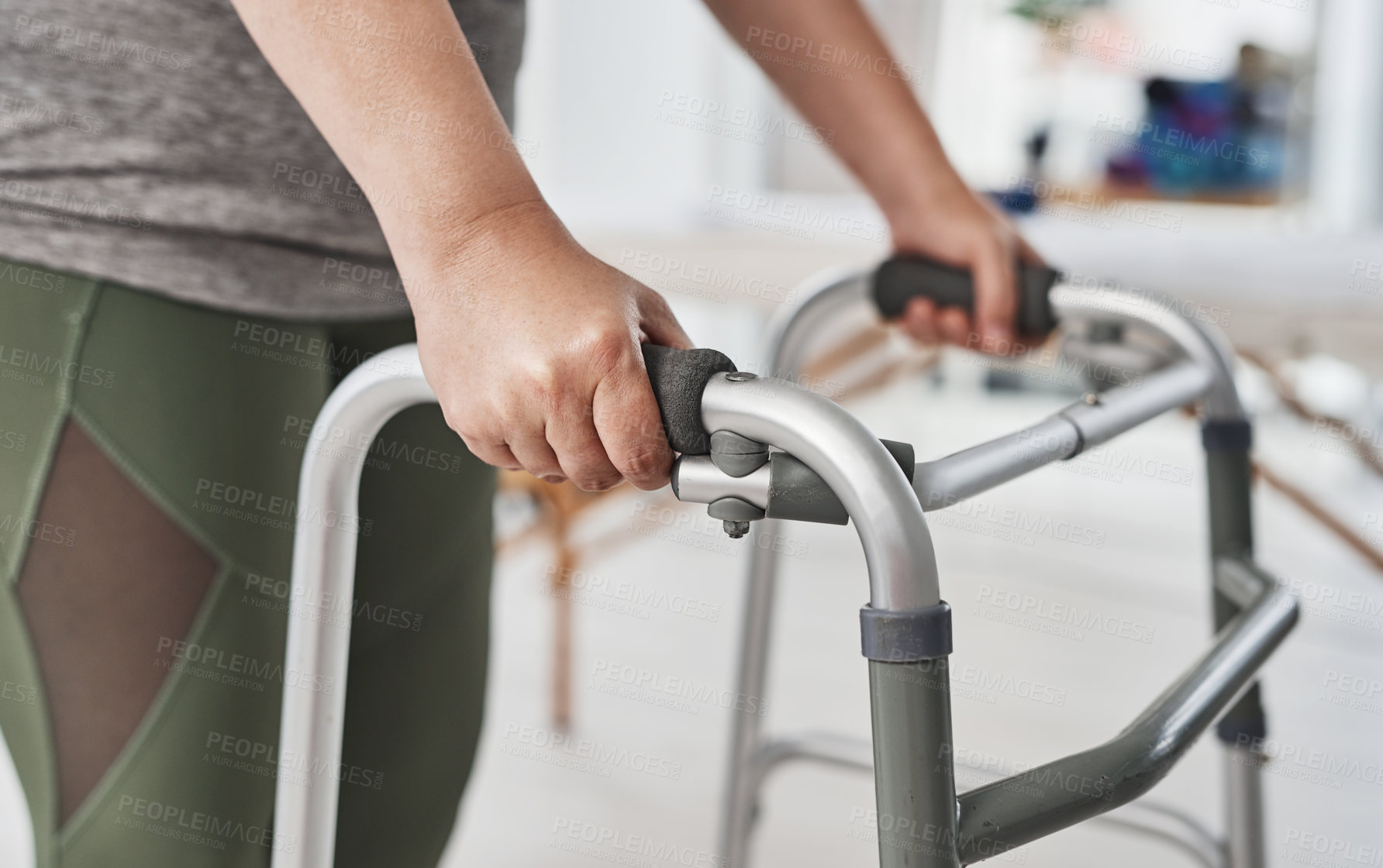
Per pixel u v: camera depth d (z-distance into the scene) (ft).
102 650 2.06
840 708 6.68
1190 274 4.50
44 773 2.10
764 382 1.37
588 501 6.35
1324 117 12.41
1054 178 13.09
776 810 5.62
